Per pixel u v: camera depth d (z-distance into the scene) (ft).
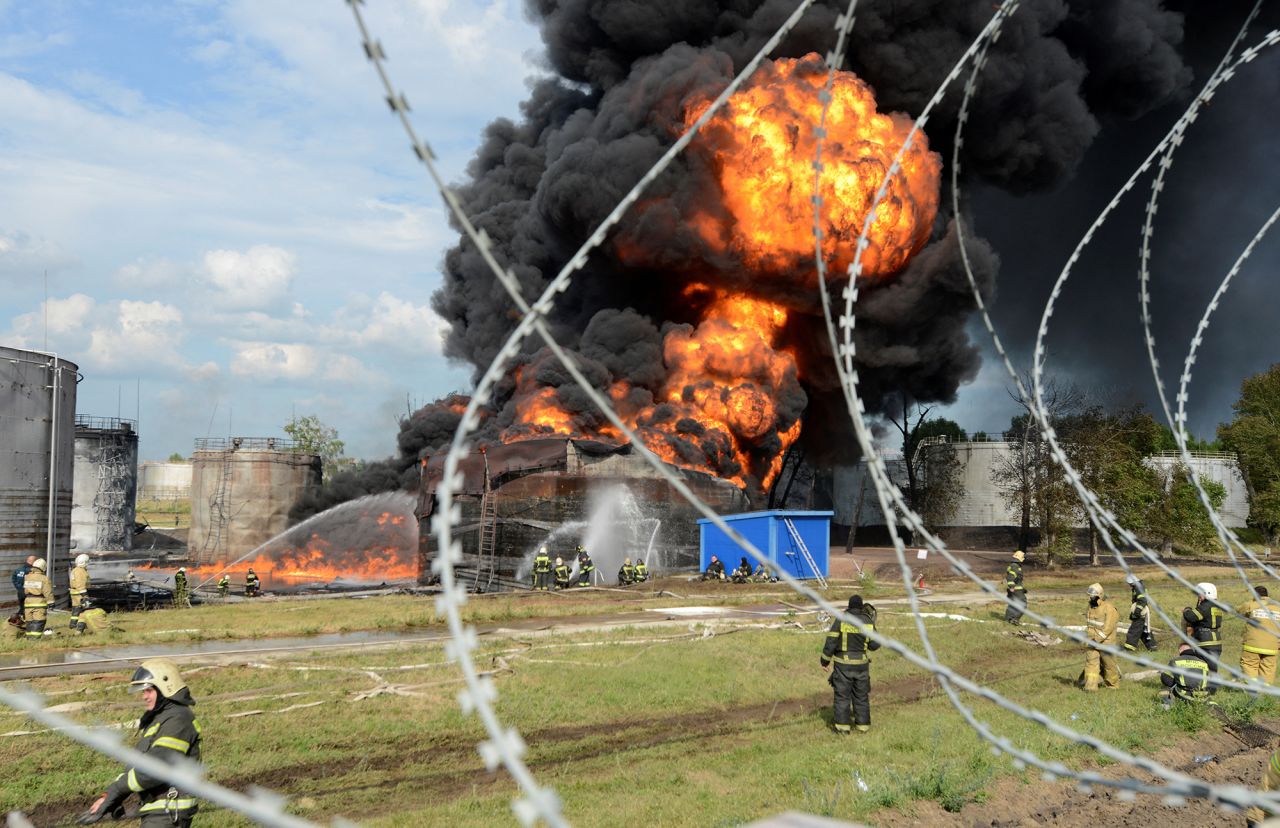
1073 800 31.12
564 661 55.62
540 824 27.86
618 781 33.09
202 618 79.36
